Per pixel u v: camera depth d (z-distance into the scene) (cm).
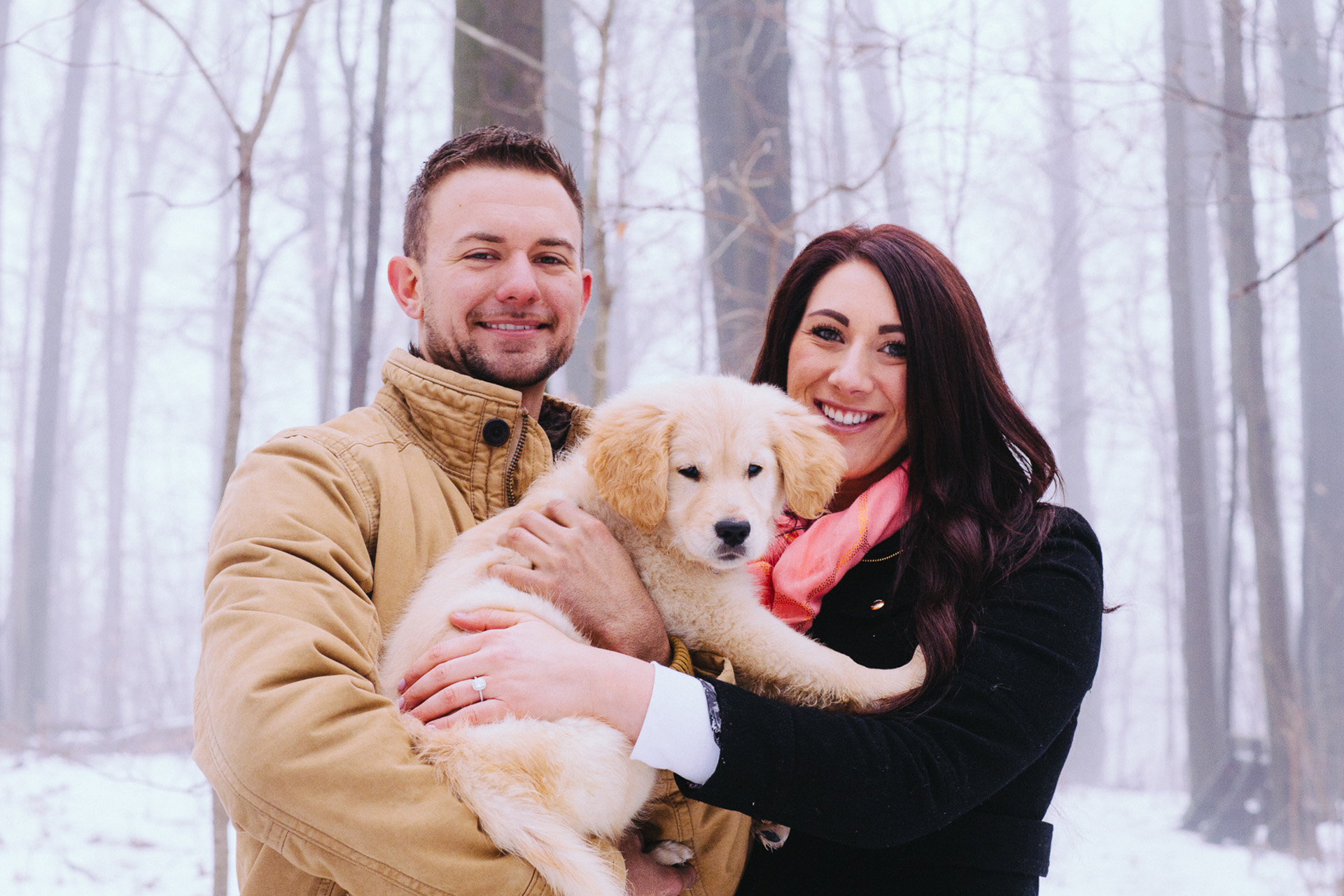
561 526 228
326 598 177
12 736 1042
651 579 244
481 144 238
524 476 242
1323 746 1036
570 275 244
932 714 191
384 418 226
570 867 173
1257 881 837
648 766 208
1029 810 207
